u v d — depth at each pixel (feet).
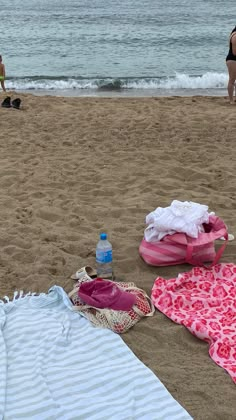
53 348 5.52
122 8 73.92
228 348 5.59
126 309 6.18
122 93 24.06
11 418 4.59
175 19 60.80
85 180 10.61
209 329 5.88
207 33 48.44
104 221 8.77
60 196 9.80
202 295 6.71
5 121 15.15
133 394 4.85
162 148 12.58
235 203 9.35
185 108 17.07
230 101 18.19
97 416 4.58
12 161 11.74
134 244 7.91
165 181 10.42
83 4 80.18
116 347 5.56
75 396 4.86
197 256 7.32
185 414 4.64
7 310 6.26
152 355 5.59
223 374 5.26
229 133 13.87
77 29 51.01
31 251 7.75
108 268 7.07
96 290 6.42
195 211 7.49
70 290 6.79
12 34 47.32
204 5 79.25
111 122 14.94
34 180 10.55
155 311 6.38
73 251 7.80
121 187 10.23
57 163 11.58
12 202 9.53
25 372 5.18
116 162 11.60
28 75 29.73
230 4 81.05
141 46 41.09
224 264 7.29
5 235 8.20
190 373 5.28
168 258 7.29
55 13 67.21
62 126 14.62
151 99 19.06
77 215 8.94
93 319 6.10
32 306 6.36
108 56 36.58
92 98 19.16
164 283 6.84
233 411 4.76
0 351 5.41
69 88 25.22
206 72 30.91
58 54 37.19
